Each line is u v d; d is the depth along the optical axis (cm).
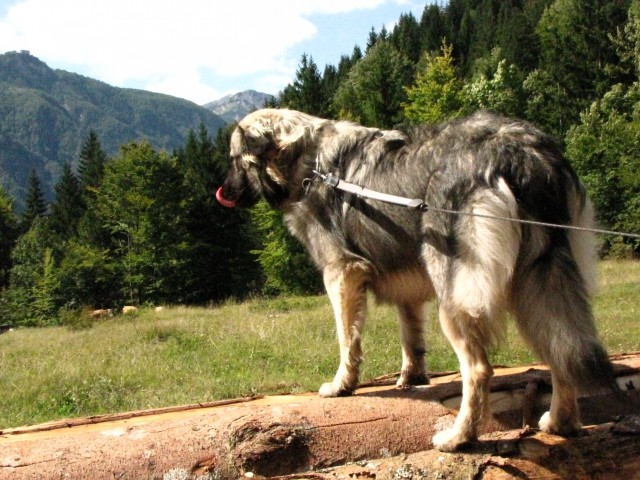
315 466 129
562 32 1683
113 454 122
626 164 920
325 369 294
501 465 123
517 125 134
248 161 172
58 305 1265
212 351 356
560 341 121
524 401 144
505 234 124
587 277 130
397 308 165
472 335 127
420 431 136
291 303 651
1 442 127
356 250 154
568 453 125
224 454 126
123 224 1325
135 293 1300
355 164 154
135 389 282
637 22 1505
